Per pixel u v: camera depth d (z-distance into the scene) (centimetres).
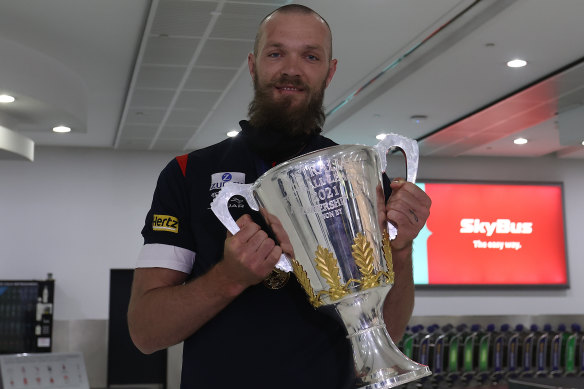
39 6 546
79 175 1043
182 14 523
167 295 109
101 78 720
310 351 112
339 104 794
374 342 100
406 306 120
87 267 1029
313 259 99
